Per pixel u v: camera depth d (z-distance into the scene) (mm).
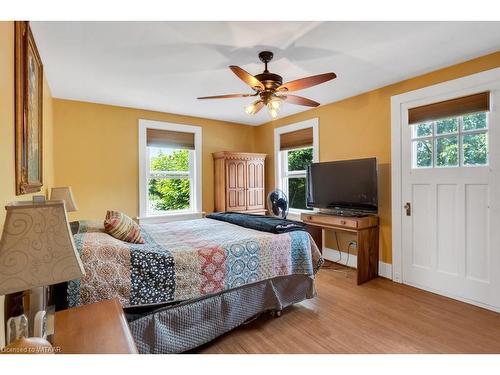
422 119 2955
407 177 3117
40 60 2287
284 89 2350
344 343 2012
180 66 2637
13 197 1403
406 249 3148
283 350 1936
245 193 4859
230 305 2072
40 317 1064
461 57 2518
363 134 3564
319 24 1943
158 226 3033
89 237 1831
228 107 4129
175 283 1792
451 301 2705
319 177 3895
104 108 3906
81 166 3740
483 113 2543
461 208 2695
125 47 2242
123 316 1188
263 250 2277
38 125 2156
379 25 1966
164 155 4504
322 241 4152
